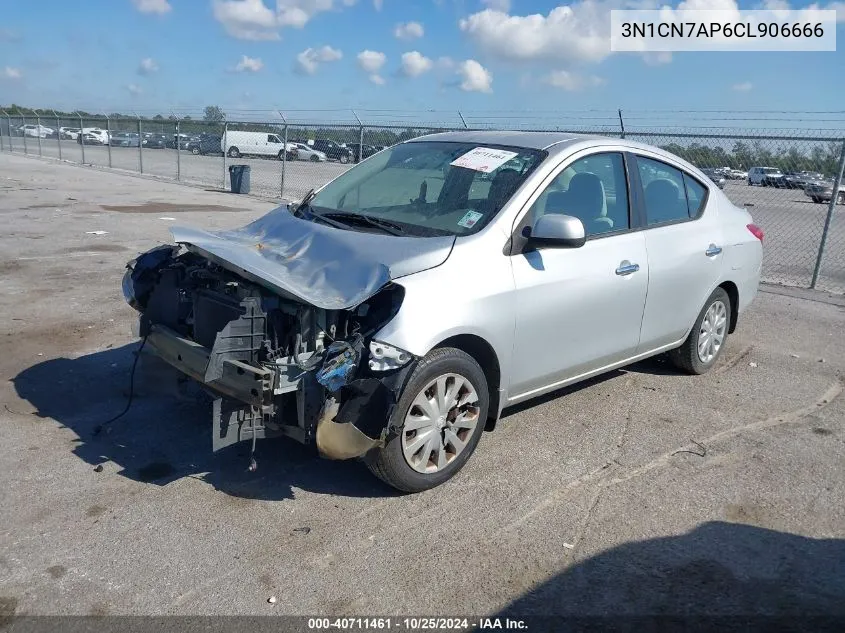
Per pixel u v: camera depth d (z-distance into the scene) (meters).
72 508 3.69
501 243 4.13
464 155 4.86
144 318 4.42
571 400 5.40
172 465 4.18
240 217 14.85
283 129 18.47
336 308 3.50
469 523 3.70
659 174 5.42
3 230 11.77
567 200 4.59
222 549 3.40
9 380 5.34
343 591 3.14
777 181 11.23
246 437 3.64
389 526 3.64
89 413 4.83
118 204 16.27
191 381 4.43
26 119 39.72
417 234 4.15
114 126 36.78
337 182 5.29
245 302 3.60
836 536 3.70
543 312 4.30
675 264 5.29
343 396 3.59
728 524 3.77
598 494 4.04
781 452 4.65
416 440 3.83
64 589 3.08
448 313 3.75
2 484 3.89
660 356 6.32
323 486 4.01
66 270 8.95
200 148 30.78
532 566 3.36
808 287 10.13
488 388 4.20
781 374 6.20
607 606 3.10
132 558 3.31
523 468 4.30
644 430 4.91
